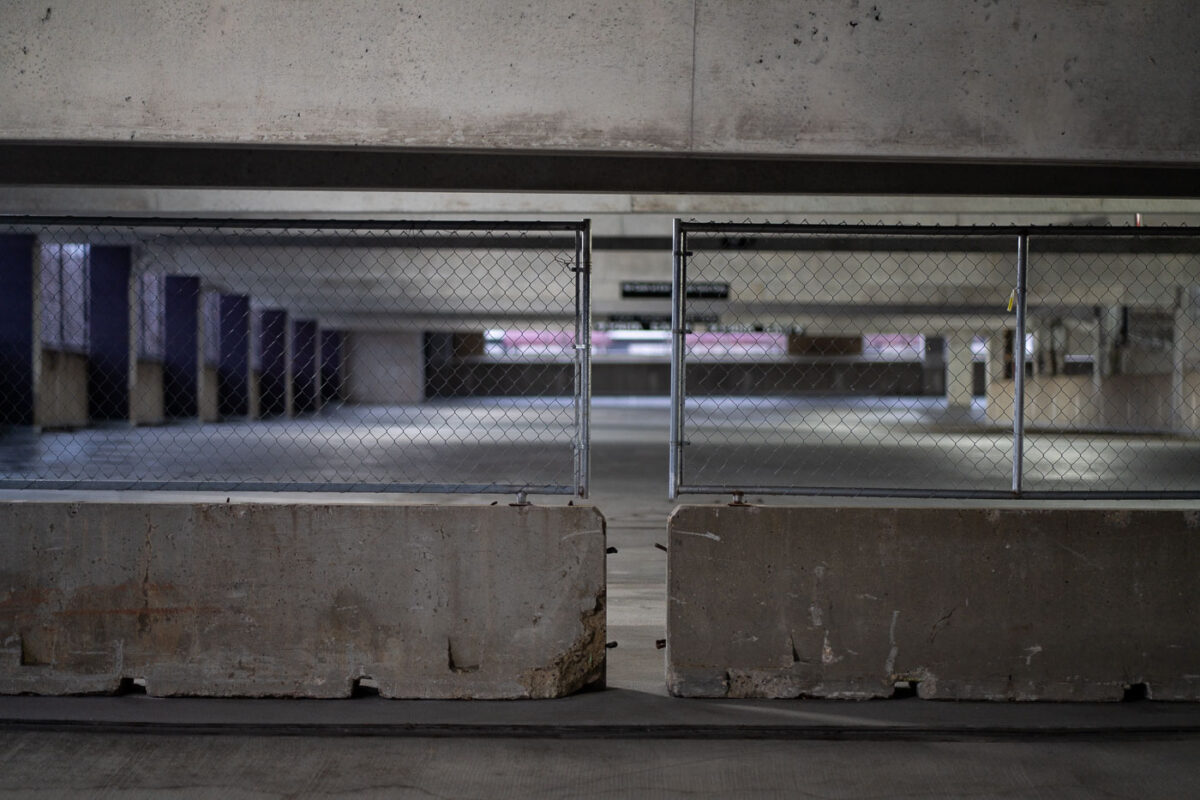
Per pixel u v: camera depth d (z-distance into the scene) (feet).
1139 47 20.57
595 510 18.99
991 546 19.04
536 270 83.05
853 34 20.53
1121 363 105.91
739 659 18.86
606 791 14.83
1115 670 18.97
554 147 20.47
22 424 79.71
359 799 14.51
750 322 152.05
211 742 16.66
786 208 53.01
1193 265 78.54
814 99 20.56
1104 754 16.35
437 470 56.03
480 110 20.43
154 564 19.02
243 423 106.01
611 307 127.44
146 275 96.78
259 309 122.52
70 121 20.38
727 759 16.05
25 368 78.69
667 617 19.01
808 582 18.95
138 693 19.17
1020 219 57.47
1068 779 15.31
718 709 18.22
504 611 18.84
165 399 104.58
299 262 84.07
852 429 102.73
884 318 139.64
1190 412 87.15
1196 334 87.25
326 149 21.18
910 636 18.94
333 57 20.39
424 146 20.48
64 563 19.10
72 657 18.99
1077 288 87.20
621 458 66.39
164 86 20.36
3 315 77.71
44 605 19.07
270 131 20.39
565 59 20.43
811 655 18.88
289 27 20.35
